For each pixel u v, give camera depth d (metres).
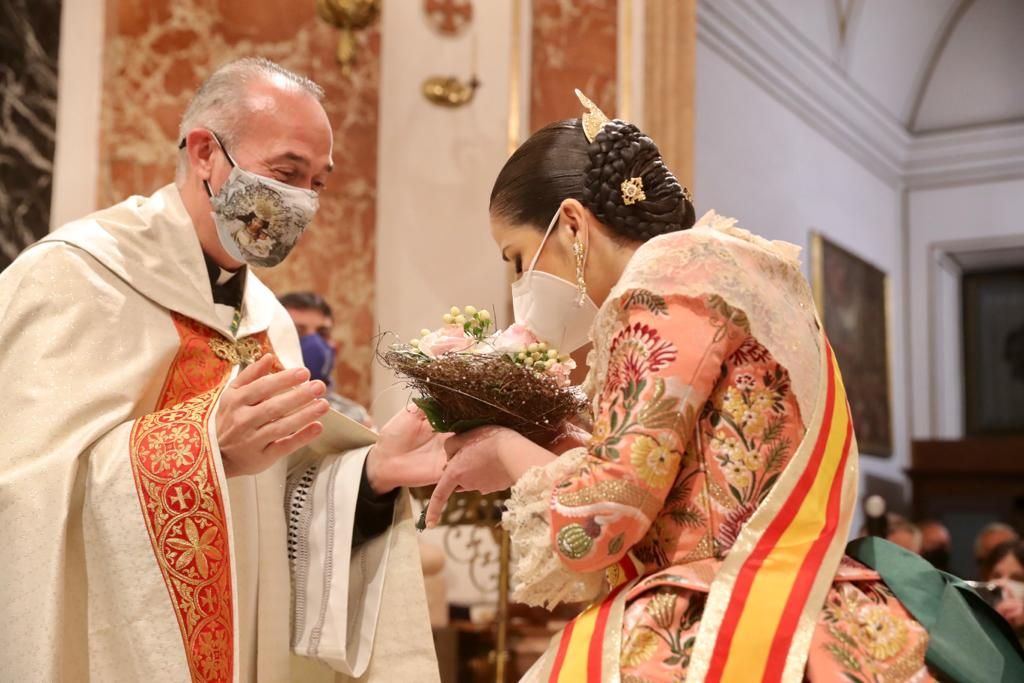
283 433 2.29
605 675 1.73
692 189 7.16
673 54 7.16
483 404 2.06
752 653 1.69
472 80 6.89
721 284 1.80
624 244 2.02
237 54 6.56
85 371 2.43
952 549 11.30
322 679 2.65
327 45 6.73
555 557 1.80
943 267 13.50
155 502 2.25
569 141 2.08
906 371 13.19
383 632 2.55
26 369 2.39
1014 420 13.62
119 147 6.24
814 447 1.82
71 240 2.58
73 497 2.30
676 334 1.78
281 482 2.64
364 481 2.60
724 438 1.81
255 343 2.84
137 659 2.21
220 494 2.25
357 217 6.68
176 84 6.40
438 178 6.85
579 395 2.12
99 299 2.53
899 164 13.43
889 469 12.36
